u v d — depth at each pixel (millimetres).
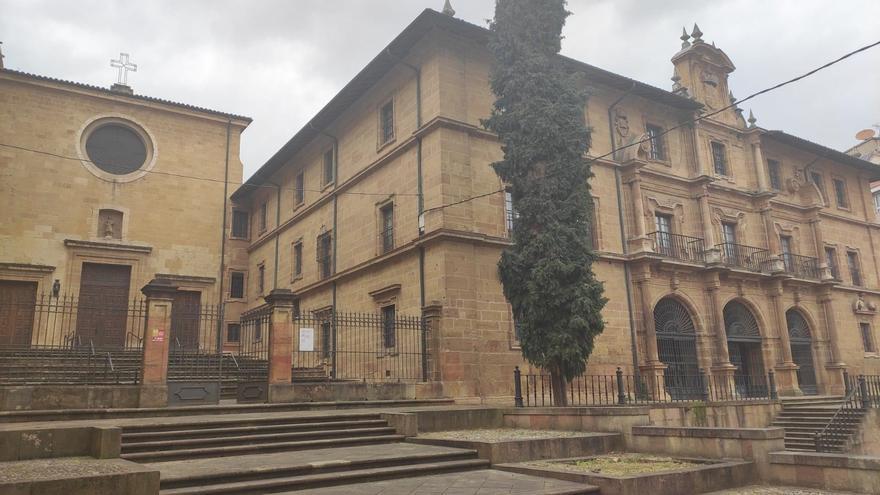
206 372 20078
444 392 17375
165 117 31359
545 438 11445
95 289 28266
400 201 21109
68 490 6793
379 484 9148
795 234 29469
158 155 30750
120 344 27906
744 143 28656
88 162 28953
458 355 18047
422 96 20531
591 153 22859
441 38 20141
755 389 25469
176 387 14125
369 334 21609
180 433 10906
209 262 31156
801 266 28797
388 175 21953
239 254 33625
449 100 19844
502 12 18281
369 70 22156
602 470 9781
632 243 23031
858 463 8820
